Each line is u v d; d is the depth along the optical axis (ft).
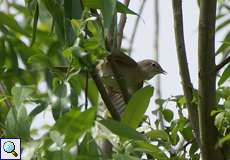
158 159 32.30
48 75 39.11
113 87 43.47
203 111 33.45
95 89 42.98
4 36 43.37
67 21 33.19
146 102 34.17
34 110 30.32
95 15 32.96
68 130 27.37
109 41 34.71
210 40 33.14
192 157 37.24
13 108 30.45
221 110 32.86
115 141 29.96
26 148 27.55
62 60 46.42
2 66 43.01
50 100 30.32
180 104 38.34
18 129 30.17
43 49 48.47
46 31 48.49
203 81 33.35
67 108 30.09
